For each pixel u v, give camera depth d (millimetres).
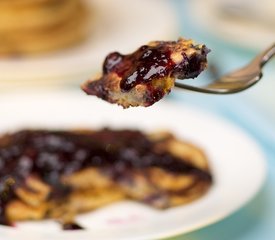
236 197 415
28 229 406
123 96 333
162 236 372
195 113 504
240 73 369
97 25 708
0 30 628
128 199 440
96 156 449
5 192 425
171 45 333
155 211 427
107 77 342
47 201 425
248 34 705
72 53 638
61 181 435
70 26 658
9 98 513
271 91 608
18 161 439
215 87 362
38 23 635
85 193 435
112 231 376
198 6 786
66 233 371
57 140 453
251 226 423
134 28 705
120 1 772
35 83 582
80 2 718
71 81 598
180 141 473
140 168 446
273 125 542
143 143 464
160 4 783
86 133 466
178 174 441
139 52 339
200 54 324
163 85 326
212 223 392
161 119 499
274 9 730
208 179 438
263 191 455
